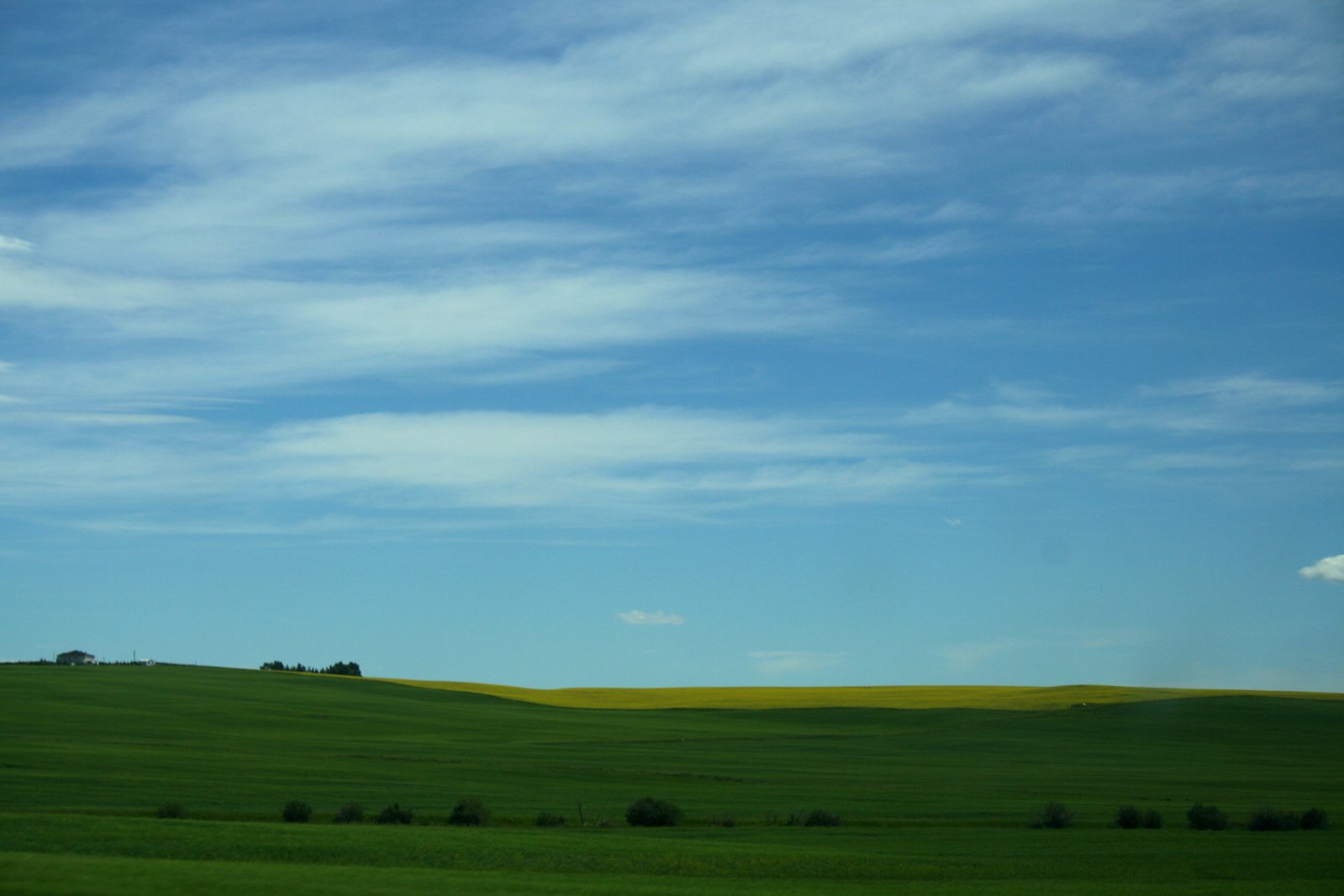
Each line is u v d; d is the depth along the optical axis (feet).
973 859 123.75
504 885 94.27
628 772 220.64
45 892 81.66
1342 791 216.74
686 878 105.29
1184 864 121.80
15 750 205.46
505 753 252.42
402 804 164.96
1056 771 248.52
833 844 135.03
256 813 149.38
